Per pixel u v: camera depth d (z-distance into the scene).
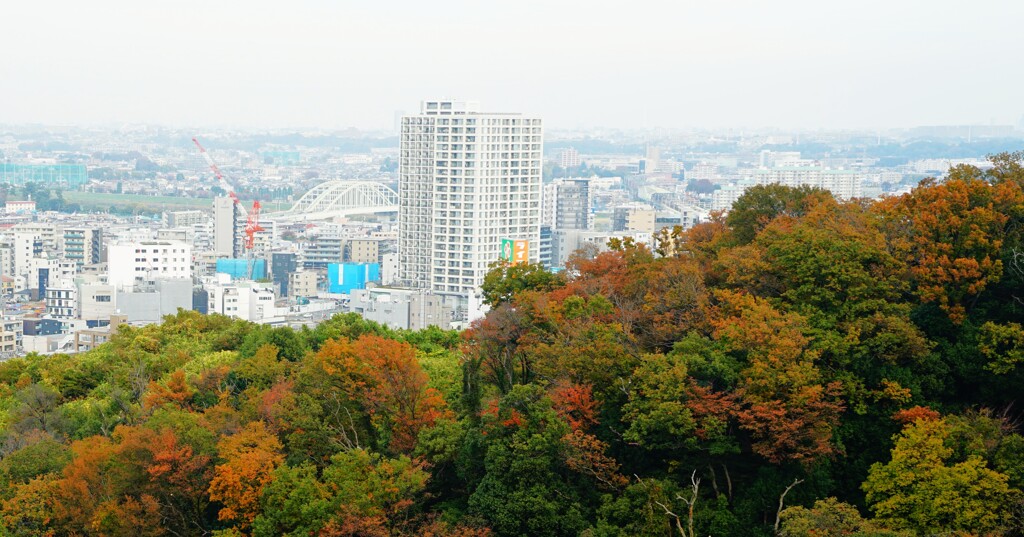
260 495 118.75
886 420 116.56
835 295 126.69
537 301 138.38
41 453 138.12
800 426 110.00
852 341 119.94
